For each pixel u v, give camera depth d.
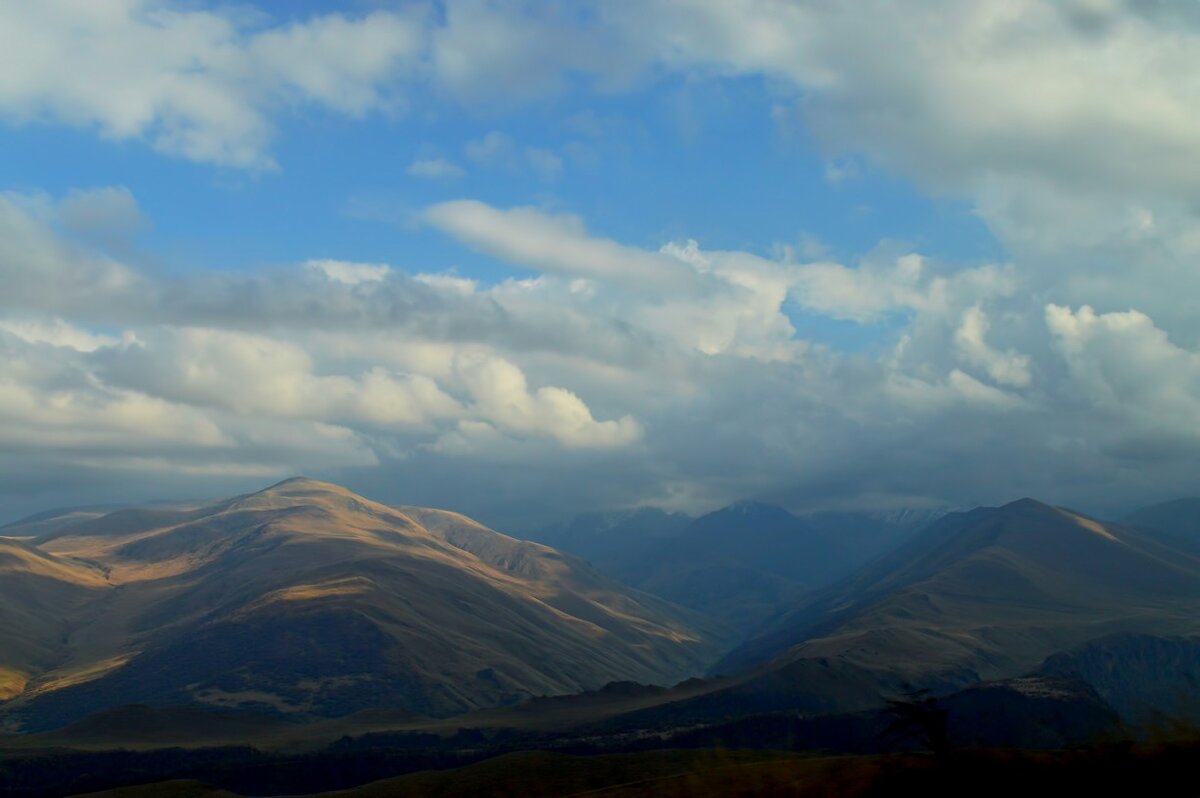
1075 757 35.62
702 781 41.34
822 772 39.59
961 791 34.91
